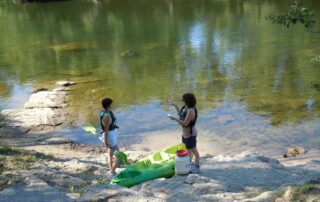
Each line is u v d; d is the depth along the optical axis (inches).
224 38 951.0
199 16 1337.4
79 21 1421.0
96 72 696.4
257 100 486.3
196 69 675.4
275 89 528.1
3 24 1448.1
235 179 227.1
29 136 398.9
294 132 383.9
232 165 258.1
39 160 276.4
